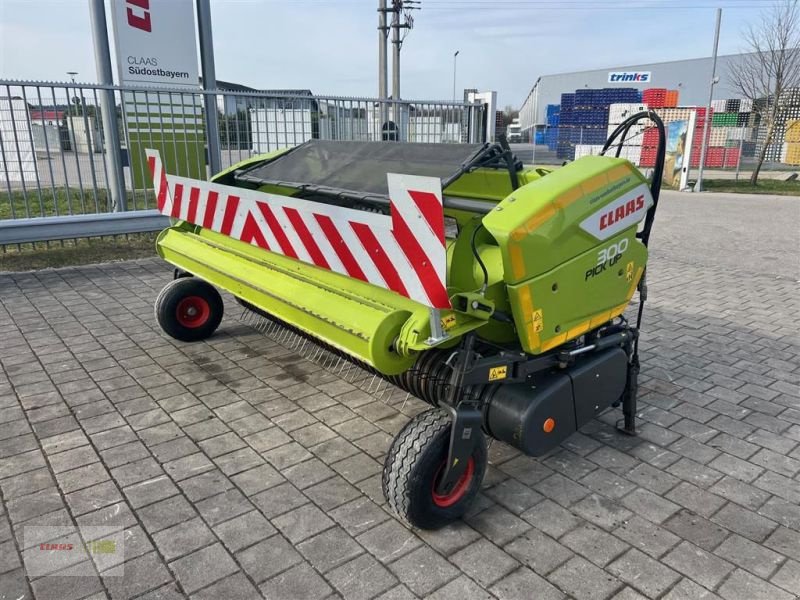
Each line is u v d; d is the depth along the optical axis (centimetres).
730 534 281
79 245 852
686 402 412
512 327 300
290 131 912
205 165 891
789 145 2547
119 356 473
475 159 314
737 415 395
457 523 286
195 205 412
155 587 244
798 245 986
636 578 252
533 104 6994
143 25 914
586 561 262
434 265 235
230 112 865
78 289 655
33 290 649
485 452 286
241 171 450
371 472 327
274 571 253
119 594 240
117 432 363
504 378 279
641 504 303
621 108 2197
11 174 771
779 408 405
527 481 322
